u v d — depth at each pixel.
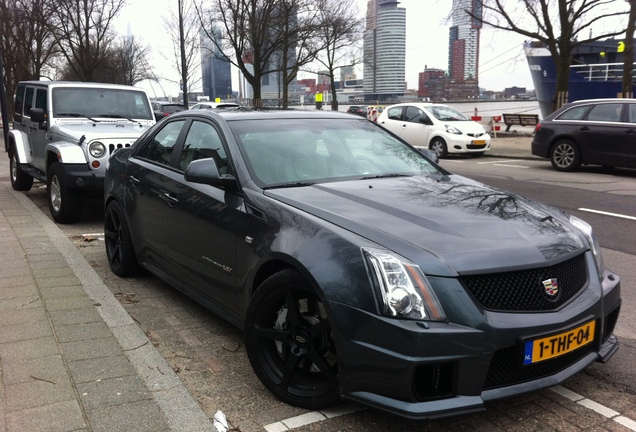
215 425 2.86
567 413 3.05
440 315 2.56
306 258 2.89
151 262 4.86
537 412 3.06
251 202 3.46
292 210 3.21
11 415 2.87
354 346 2.67
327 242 2.88
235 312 3.63
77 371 3.36
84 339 3.82
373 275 2.65
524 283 2.74
